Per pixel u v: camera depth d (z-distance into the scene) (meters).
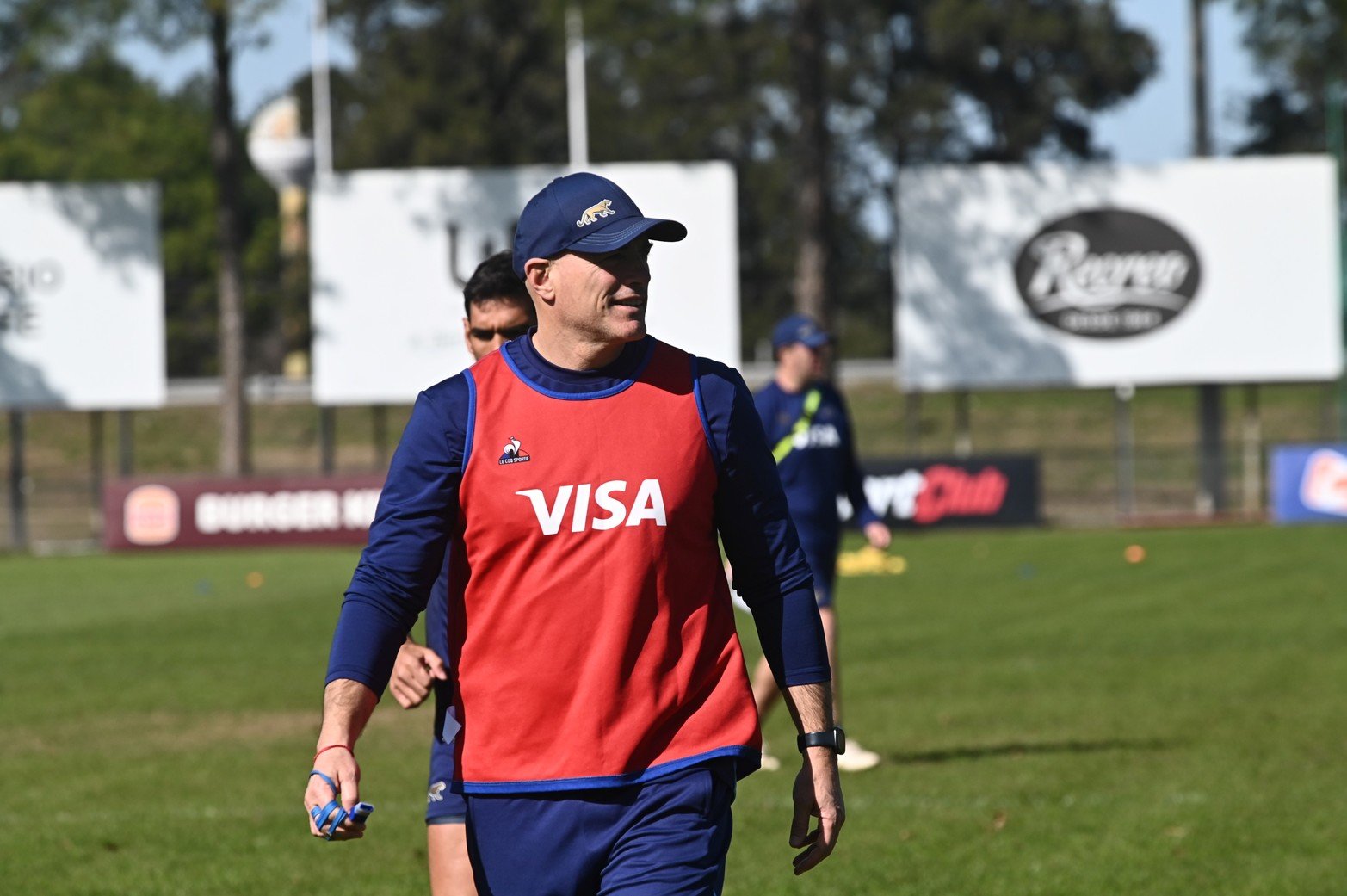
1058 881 22.66
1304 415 155.50
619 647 11.98
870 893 22.34
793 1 116.56
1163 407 151.75
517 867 12.10
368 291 108.06
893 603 62.66
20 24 111.44
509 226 107.81
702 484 12.25
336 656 12.13
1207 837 25.17
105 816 28.22
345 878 23.62
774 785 29.86
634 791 12.03
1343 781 29.27
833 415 30.55
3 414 157.75
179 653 51.12
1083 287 107.25
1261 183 106.69
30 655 51.19
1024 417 149.00
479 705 12.23
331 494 95.94
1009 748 33.19
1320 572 70.31
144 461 147.88
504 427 12.17
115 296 108.25
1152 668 44.47
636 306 12.20
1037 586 67.94
